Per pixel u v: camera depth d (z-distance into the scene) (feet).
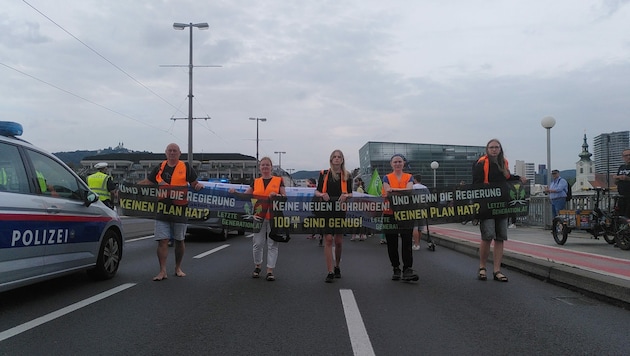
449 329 15.70
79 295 20.04
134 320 16.40
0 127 17.87
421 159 241.14
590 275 21.34
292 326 15.96
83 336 14.58
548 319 16.97
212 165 290.56
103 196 37.96
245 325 16.03
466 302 19.49
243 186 29.53
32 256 17.76
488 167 24.54
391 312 17.84
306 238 50.67
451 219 24.17
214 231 44.57
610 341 14.51
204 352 13.38
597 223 33.96
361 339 14.62
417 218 23.85
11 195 16.92
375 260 32.07
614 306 18.95
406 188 23.93
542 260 26.45
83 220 21.11
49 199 19.08
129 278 24.09
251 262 30.17
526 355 13.30
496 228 24.59
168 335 14.84
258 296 20.35
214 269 27.32
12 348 13.43
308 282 23.70
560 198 44.50
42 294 20.21
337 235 24.70
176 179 23.76
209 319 16.69
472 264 30.48
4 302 18.72
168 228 23.75
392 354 13.35
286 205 24.07
